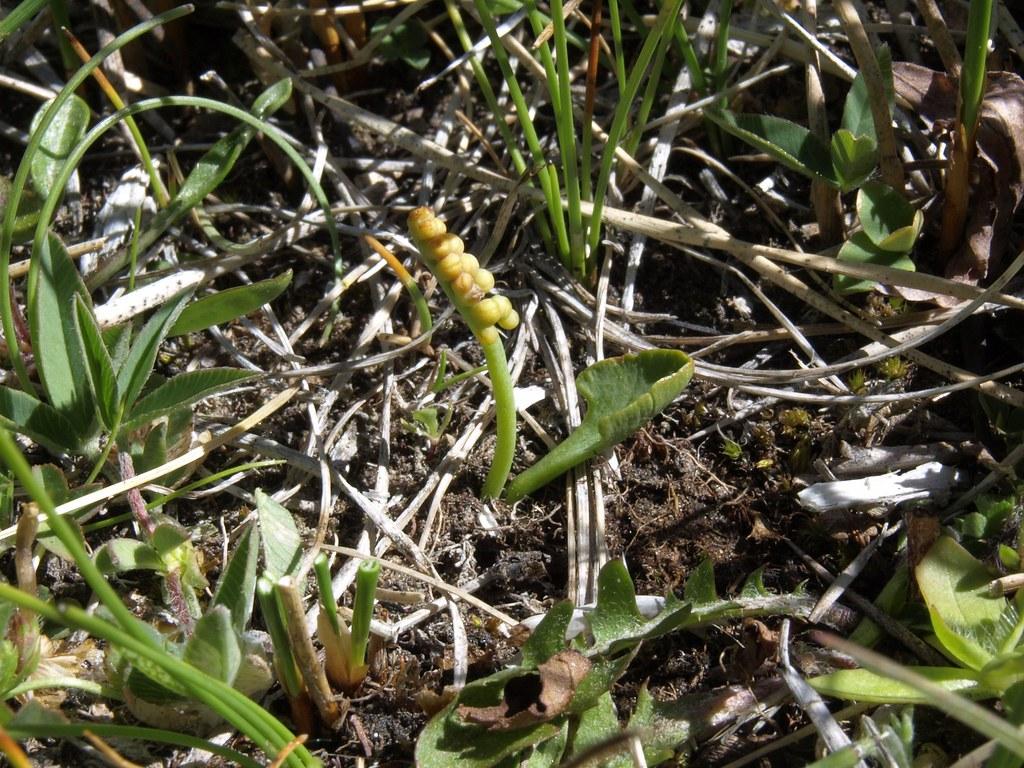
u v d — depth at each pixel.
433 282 0.11
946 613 0.08
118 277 0.11
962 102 0.10
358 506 0.10
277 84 0.11
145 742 0.08
